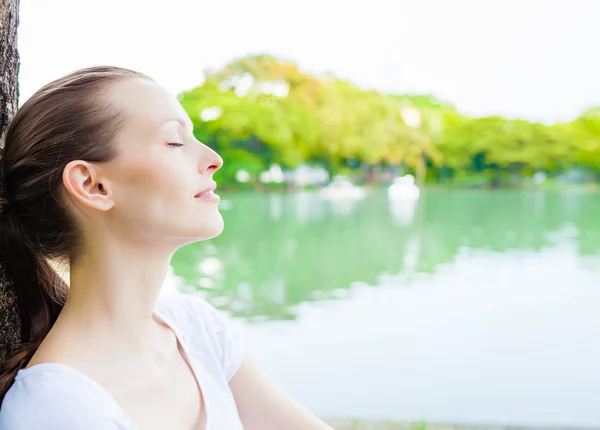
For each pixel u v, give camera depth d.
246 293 10.46
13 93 0.82
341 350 6.55
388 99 34.50
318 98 32.47
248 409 0.77
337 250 15.40
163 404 0.66
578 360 6.05
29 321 0.76
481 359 6.14
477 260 13.50
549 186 32.97
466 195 30.25
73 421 0.58
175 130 0.65
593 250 14.77
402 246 15.91
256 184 30.41
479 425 2.72
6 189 0.68
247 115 29.89
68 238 0.66
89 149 0.63
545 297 9.54
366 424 2.63
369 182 33.09
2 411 0.60
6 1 0.79
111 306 0.65
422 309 8.77
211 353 0.75
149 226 0.64
